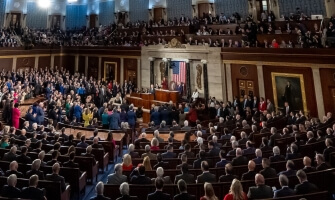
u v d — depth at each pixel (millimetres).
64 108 15953
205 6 25391
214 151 7898
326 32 14445
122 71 24875
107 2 33156
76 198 6863
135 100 20547
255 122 12203
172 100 18547
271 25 18609
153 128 12836
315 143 7809
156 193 4691
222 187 5383
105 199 4609
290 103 15305
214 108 16844
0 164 6703
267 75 16234
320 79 13992
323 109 13969
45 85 20719
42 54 27359
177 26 23438
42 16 33406
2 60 24500
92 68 27281
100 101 20094
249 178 5719
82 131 12328
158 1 28344
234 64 17812
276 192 4754
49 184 5473
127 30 27453
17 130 10914
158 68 22359
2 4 30672
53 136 9836
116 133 12047
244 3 23266
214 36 20281
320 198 4484
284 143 8703
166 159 7336
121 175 5836
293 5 20000
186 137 9602
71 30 33438
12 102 13070
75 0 34844
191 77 20188
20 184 5414
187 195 4508
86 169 7668
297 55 14664
